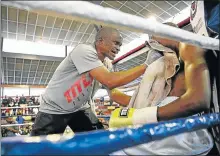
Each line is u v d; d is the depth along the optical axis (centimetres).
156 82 93
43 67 671
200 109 70
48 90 120
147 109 78
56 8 36
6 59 593
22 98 437
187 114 72
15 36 546
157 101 88
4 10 417
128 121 77
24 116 330
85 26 498
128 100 121
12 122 317
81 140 38
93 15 40
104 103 344
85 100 121
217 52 68
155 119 74
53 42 588
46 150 35
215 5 73
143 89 98
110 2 376
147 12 416
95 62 97
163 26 48
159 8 403
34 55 589
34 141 35
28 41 575
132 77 96
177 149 61
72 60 104
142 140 45
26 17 451
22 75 721
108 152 41
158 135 48
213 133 67
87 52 99
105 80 92
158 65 95
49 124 117
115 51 113
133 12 413
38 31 523
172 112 73
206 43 56
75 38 568
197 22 82
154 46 97
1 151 32
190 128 54
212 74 69
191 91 73
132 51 302
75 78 110
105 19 41
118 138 42
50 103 118
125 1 377
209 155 67
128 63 441
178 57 84
